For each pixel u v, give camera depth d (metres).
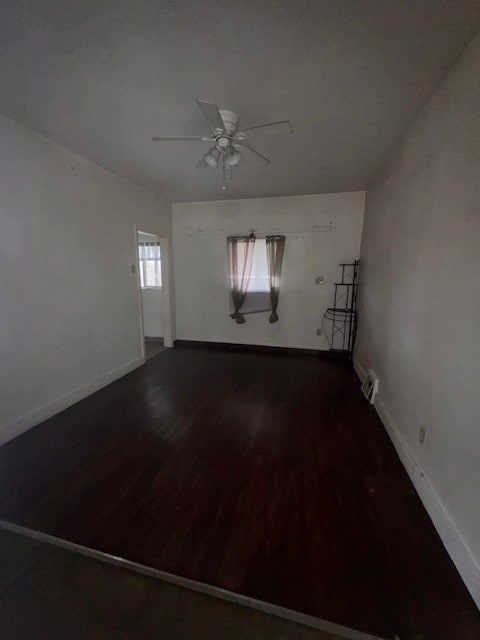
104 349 3.23
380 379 2.72
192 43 1.40
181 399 2.92
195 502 1.61
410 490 1.71
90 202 2.92
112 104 1.92
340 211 4.06
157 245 5.02
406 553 1.32
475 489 1.17
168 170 3.15
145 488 1.72
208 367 3.89
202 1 1.19
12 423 2.22
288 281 4.41
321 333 4.41
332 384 3.33
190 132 2.30
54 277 2.54
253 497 1.65
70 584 1.19
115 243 3.34
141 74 1.63
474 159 1.30
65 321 2.69
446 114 1.59
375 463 1.95
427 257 1.75
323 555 1.30
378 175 3.15
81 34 1.34
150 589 1.17
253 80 1.68
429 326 1.67
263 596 1.14
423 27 1.30
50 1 1.18
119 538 1.39
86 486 1.74
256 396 3.00
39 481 1.78
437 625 1.04
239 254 4.46
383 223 2.85
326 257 4.21
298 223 4.24
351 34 1.35
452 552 1.28
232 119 1.99
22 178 2.21
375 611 1.09
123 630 1.04
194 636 1.02
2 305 2.12
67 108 1.96
